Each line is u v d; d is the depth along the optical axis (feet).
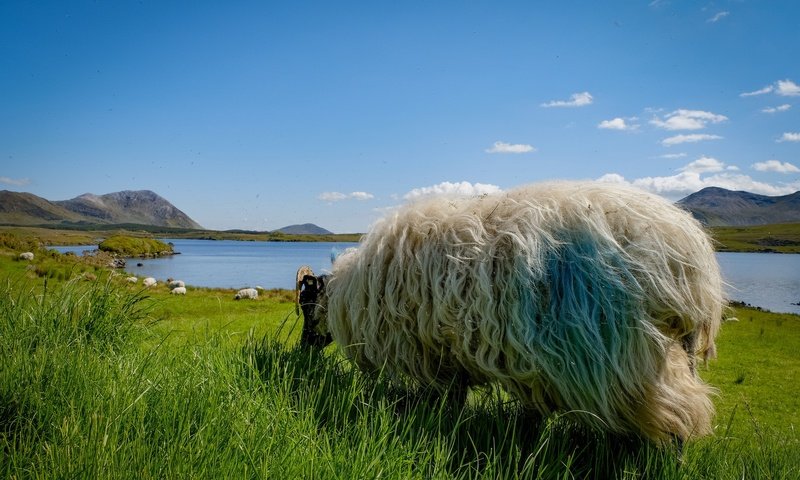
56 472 6.41
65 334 11.02
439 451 8.54
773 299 122.42
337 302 12.50
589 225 9.72
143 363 9.97
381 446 8.40
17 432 7.78
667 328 9.81
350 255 13.15
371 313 11.66
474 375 11.12
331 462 7.45
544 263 9.80
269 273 192.13
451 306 10.47
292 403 9.95
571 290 9.55
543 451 9.49
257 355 11.83
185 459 6.94
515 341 9.75
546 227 10.01
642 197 10.23
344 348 12.51
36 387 8.29
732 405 19.48
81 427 7.47
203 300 53.98
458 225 10.87
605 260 9.52
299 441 7.77
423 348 11.32
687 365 9.98
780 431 15.21
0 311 11.33
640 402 9.43
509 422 9.76
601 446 9.73
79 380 8.61
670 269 9.61
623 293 9.38
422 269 10.91
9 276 14.75
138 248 310.24
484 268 10.13
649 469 9.16
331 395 9.93
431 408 10.78
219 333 13.17
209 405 8.41
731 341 36.94
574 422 10.28
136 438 7.16
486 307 10.03
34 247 107.34
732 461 10.24
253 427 7.91
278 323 29.91
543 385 9.87
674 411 9.46
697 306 9.74
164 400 8.30
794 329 46.65
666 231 9.73
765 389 22.06
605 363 9.33
